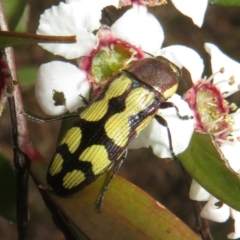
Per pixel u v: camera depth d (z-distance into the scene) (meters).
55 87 0.09
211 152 0.09
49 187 0.08
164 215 0.08
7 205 0.09
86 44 0.09
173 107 0.09
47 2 0.15
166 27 0.20
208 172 0.09
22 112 0.09
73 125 0.08
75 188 0.08
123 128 0.08
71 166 0.08
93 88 0.09
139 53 0.09
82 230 0.08
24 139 0.08
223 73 0.10
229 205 0.08
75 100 0.09
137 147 0.09
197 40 0.20
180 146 0.09
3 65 0.09
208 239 0.09
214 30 0.20
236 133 0.09
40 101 0.09
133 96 0.09
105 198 0.08
